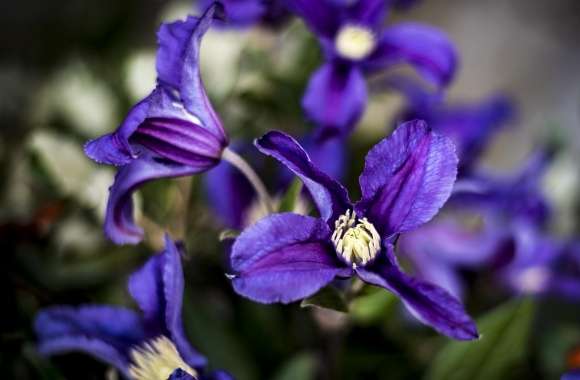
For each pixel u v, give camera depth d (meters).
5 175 0.71
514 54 1.02
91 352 0.57
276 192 0.61
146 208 0.65
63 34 0.86
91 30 0.82
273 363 0.66
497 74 1.02
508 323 0.61
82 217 0.68
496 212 0.67
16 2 0.87
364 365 0.67
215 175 0.62
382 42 0.64
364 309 0.59
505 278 0.66
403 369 0.67
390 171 0.52
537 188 0.68
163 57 0.54
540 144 0.74
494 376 0.61
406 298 0.50
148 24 0.86
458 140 0.67
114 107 0.72
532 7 1.04
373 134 0.70
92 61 0.75
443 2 1.03
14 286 0.63
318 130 0.62
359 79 0.63
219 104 0.69
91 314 0.57
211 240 0.68
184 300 0.63
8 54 0.86
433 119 0.67
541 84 1.01
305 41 0.68
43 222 0.66
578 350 0.66
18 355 0.61
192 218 0.67
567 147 0.76
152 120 0.54
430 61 0.64
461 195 0.65
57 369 0.59
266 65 0.69
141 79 0.70
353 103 0.62
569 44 1.03
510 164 0.97
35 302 0.64
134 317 0.57
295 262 0.51
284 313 0.67
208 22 0.53
